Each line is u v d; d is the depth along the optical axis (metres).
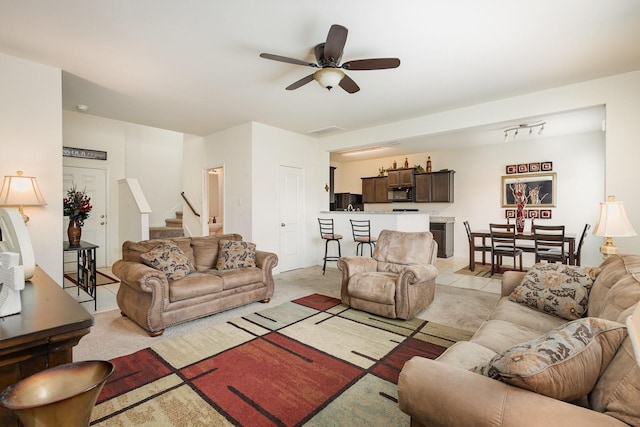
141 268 2.84
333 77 2.62
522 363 0.94
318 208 6.33
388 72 3.21
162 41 2.64
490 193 6.84
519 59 2.94
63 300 1.31
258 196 5.16
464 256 7.20
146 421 1.66
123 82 3.49
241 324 3.02
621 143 3.23
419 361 1.16
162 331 2.78
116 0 2.11
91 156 5.88
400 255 3.66
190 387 1.97
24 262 1.54
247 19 2.33
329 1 2.12
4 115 2.89
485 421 0.91
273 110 4.46
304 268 5.91
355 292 3.31
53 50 2.80
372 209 8.68
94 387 0.74
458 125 4.37
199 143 6.23
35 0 2.10
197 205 6.28
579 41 2.62
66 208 3.82
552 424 0.83
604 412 0.91
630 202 3.18
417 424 1.14
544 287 2.21
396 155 8.12
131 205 5.67
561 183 6.00
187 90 3.73
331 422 1.66
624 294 1.50
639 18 2.29
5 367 0.97
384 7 2.18
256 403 1.82
